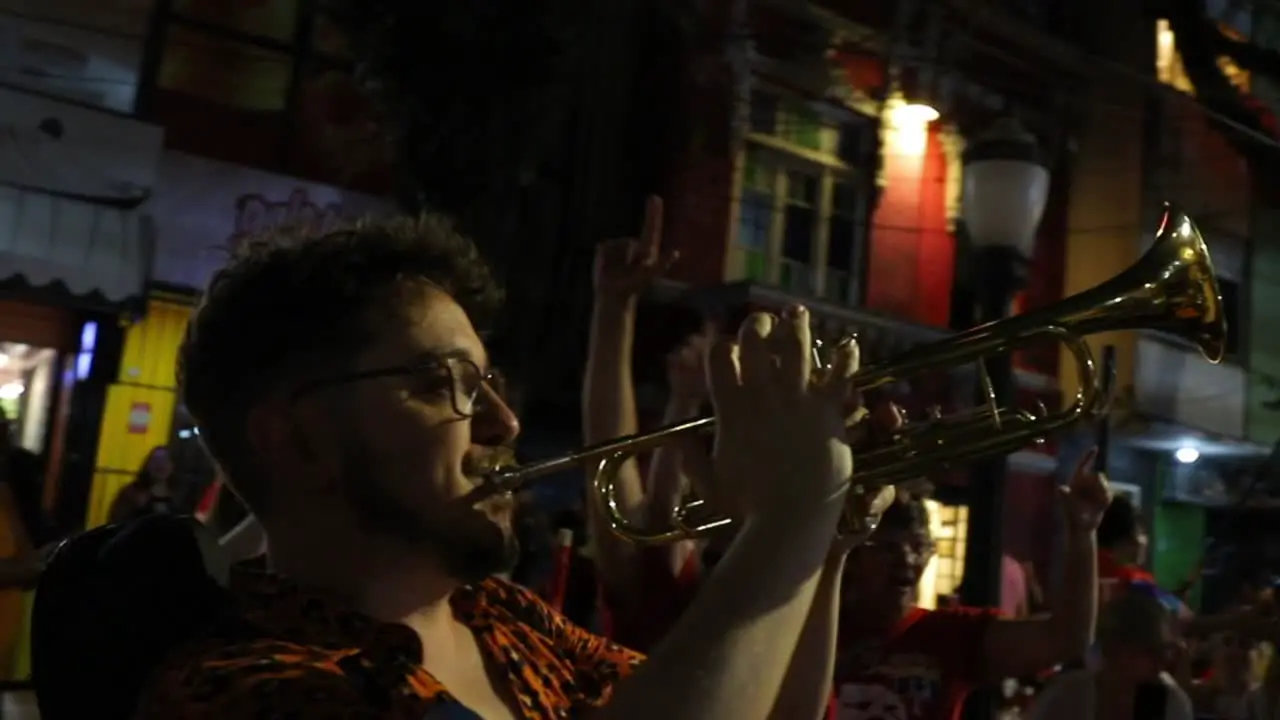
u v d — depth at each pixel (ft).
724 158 29.60
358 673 3.14
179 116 23.48
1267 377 38.04
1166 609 10.09
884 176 31.94
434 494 3.48
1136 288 5.02
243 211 23.35
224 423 3.61
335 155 24.93
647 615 7.97
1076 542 8.32
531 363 26.63
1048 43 33.73
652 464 7.64
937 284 32.37
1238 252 37.68
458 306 3.81
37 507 16.69
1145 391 34.55
